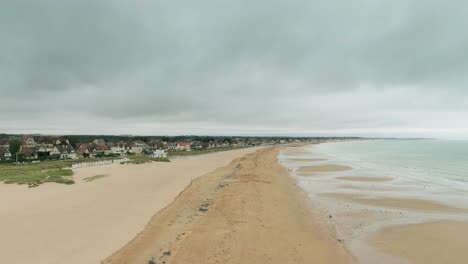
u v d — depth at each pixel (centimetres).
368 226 1738
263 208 1961
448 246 1451
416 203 2267
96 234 1451
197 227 1533
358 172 3997
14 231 1477
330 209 2098
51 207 1912
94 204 1998
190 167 4606
